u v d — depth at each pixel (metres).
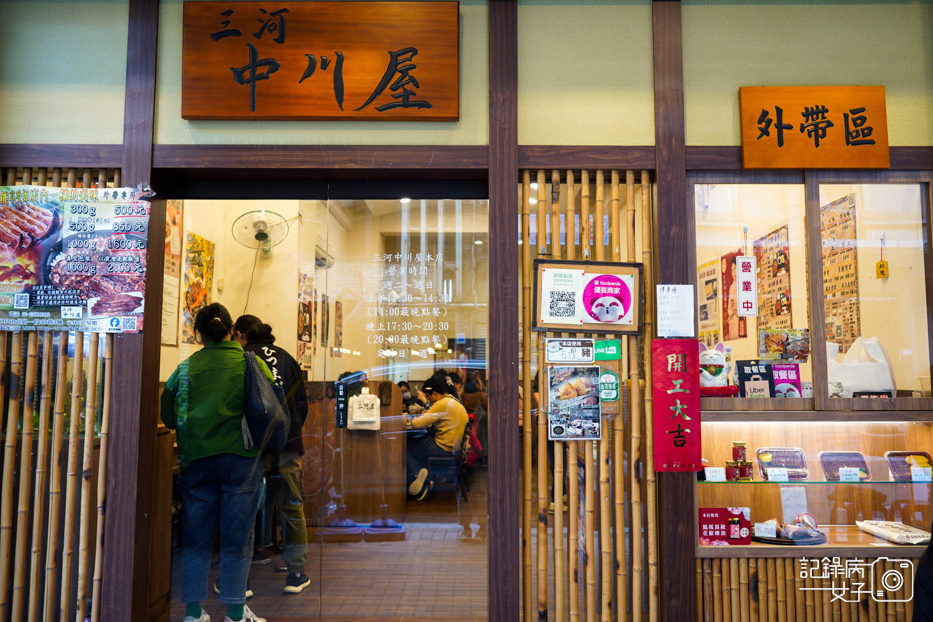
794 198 2.82
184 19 2.71
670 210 2.71
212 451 2.97
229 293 3.58
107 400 2.65
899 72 2.80
